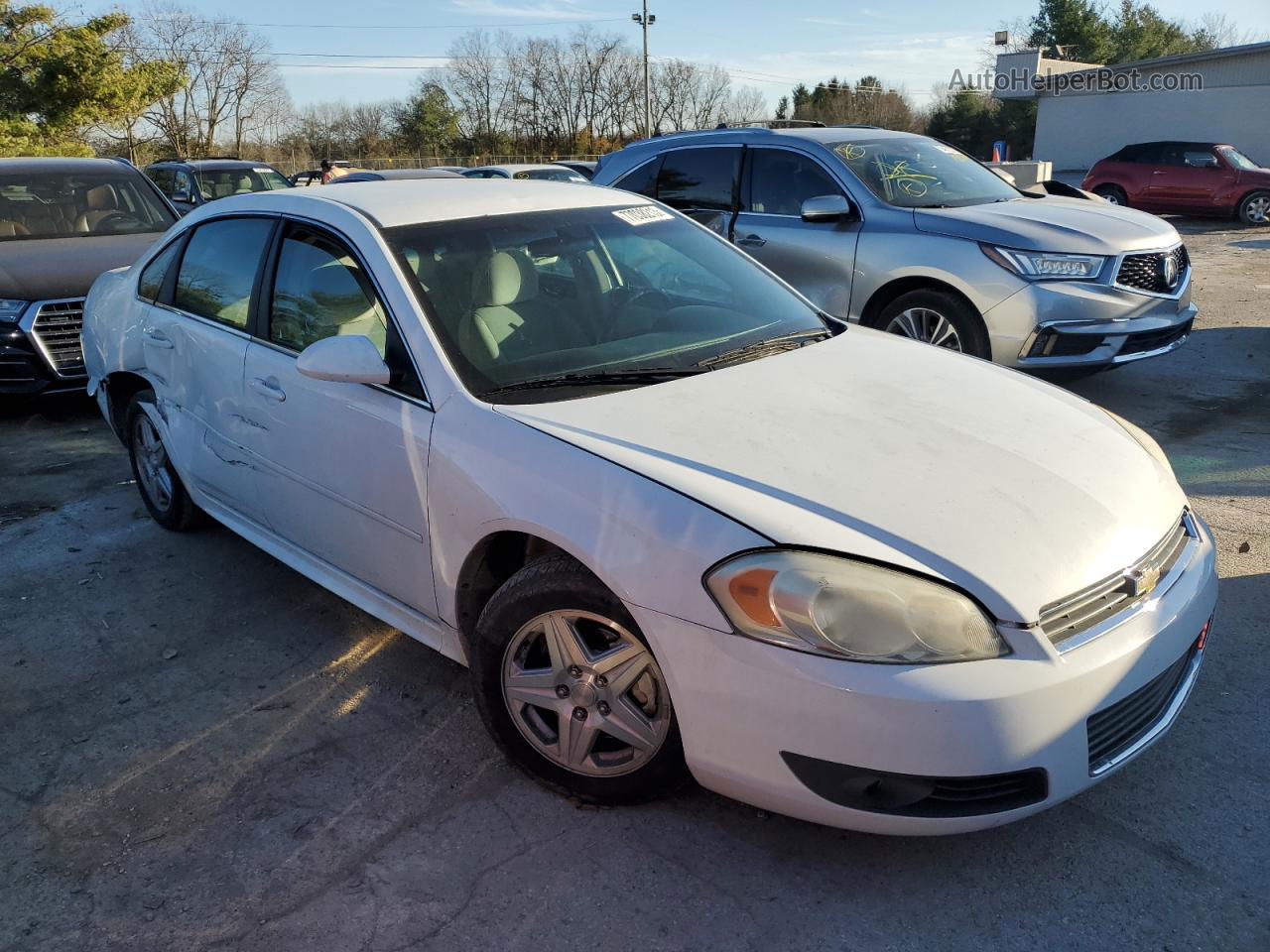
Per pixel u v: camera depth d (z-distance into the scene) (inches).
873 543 85.7
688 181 290.2
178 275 163.6
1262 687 122.7
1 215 301.1
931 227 237.0
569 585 96.3
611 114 2935.5
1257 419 232.5
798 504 89.8
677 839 99.9
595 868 96.3
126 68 1173.7
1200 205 766.5
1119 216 246.8
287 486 135.2
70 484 214.5
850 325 145.5
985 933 87.5
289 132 2568.9
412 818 104.6
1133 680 88.2
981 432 105.7
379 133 2765.7
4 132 1049.5
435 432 109.4
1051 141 1284.4
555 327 124.0
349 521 124.8
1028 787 84.7
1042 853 96.8
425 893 93.8
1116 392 260.2
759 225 269.3
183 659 139.9
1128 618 90.5
